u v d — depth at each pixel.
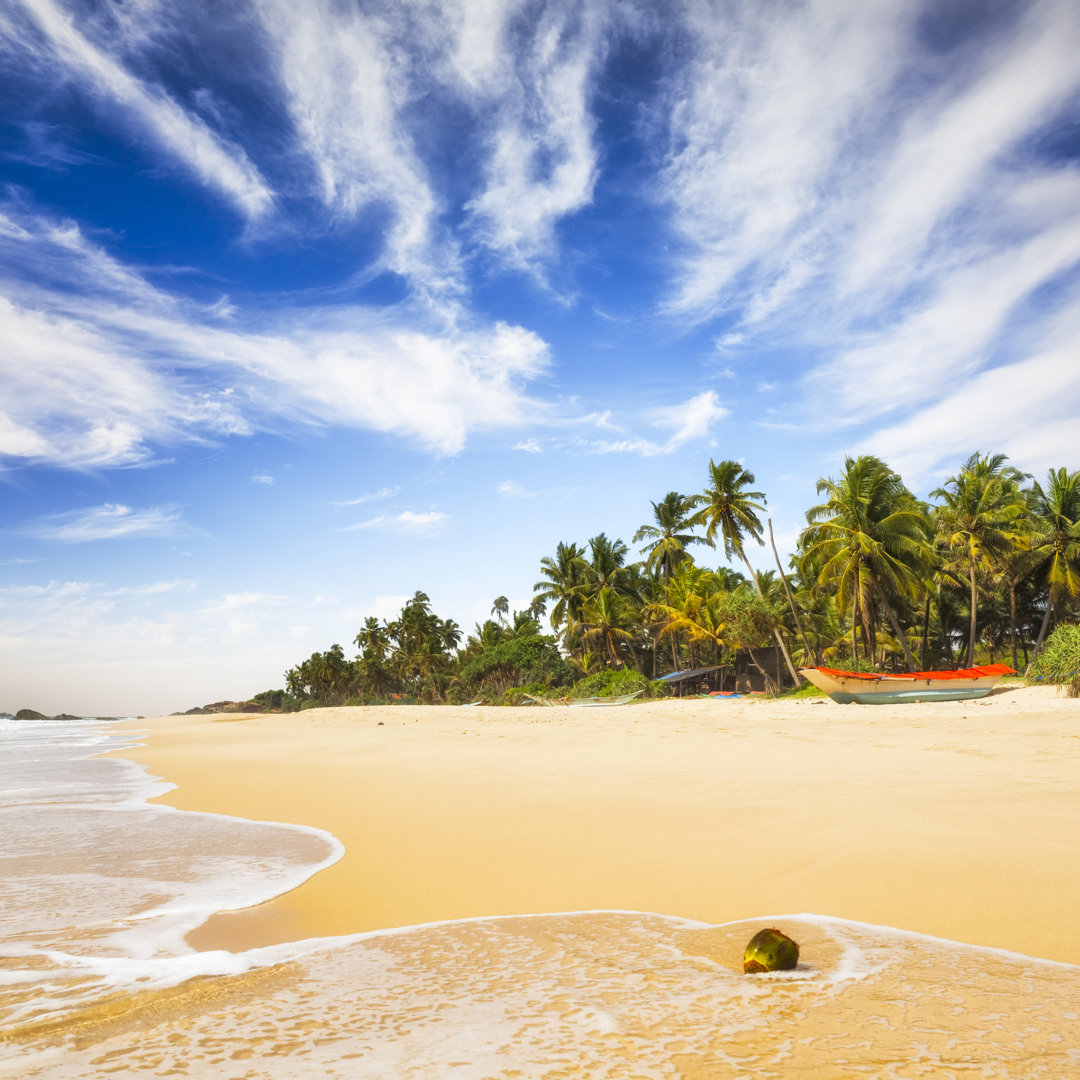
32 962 3.63
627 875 5.07
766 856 5.28
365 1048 2.41
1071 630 23.31
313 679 131.50
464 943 3.76
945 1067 2.09
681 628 52.88
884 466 35.22
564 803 7.86
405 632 101.50
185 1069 2.30
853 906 4.15
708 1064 2.15
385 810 8.12
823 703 28.02
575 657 66.50
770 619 42.06
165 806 9.12
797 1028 2.43
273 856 6.17
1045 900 4.04
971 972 3.01
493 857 5.78
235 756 16.58
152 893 5.03
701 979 3.03
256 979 3.28
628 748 13.83
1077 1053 2.18
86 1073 2.30
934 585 39.75
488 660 65.31
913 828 5.76
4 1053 2.49
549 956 3.46
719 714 26.98
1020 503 36.84
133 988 3.20
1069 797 6.80
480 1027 2.56
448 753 14.51
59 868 5.80
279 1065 2.30
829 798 7.28
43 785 11.88
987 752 10.59
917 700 26.02
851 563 35.44
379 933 4.06
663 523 56.12
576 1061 2.22
